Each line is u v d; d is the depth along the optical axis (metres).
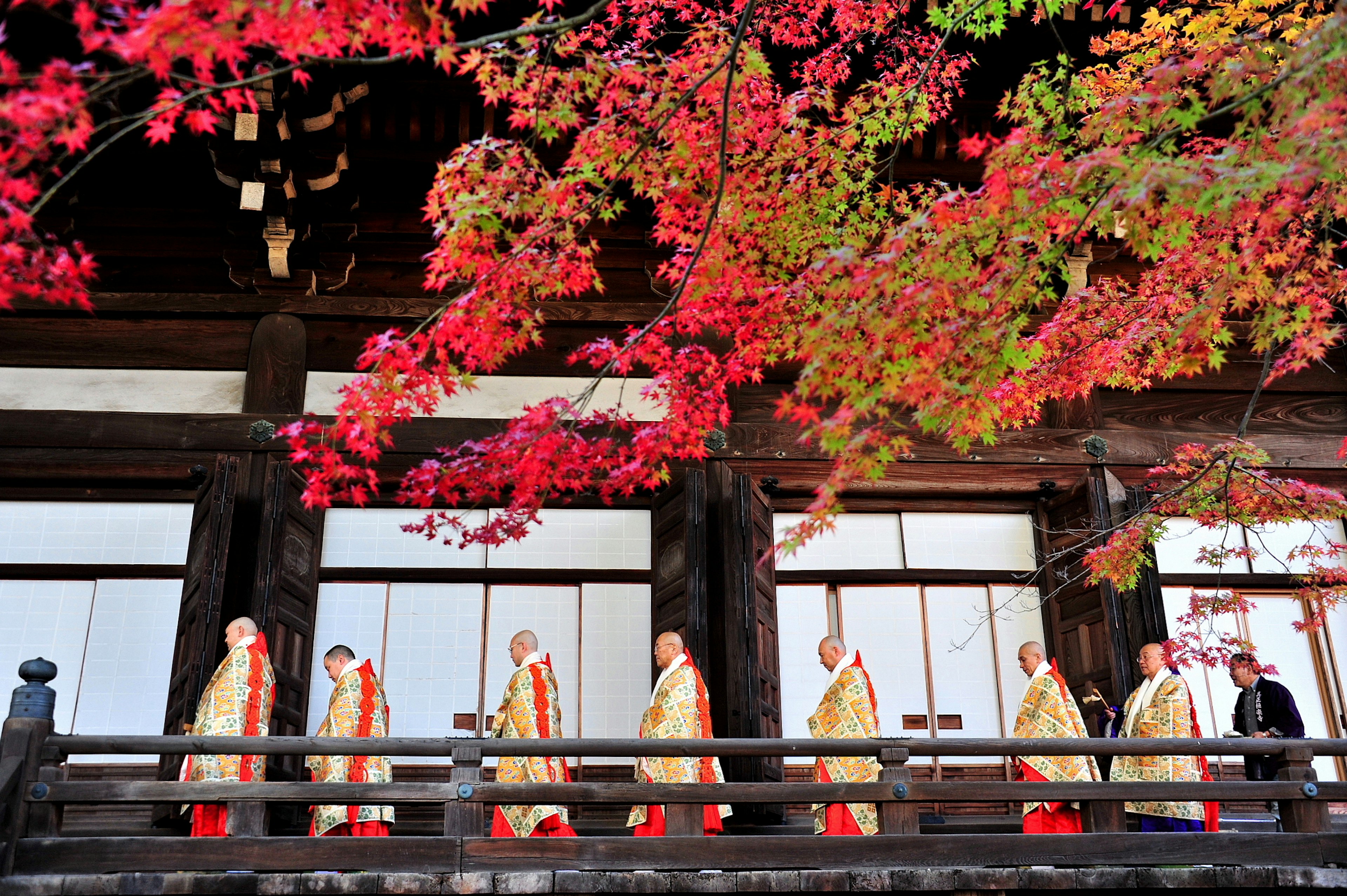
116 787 5.33
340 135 8.48
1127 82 6.11
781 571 8.71
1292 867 5.70
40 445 8.21
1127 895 5.71
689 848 5.59
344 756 5.80
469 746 5.60
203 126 4.11
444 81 8.59
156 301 8.79
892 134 5.73
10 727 5.35
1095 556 7.04
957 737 8.41
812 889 5.46
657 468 8.30
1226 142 4.38
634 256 9.35
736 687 7.77
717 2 8.27
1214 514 6.96
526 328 4.89
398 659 8.16
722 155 4.29
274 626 7.45
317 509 8.37
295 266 8.93
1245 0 5.92
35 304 8.70
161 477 8.25
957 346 3.95
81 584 8.15
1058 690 6.96
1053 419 9.22
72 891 4.98
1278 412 9.52
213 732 6.11
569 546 8.54
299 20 3.43
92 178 9.00
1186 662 7.37
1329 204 4.55
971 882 5.55
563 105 4.65
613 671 8.23
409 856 5.37
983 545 8.93
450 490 4.81
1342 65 3.69
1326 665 8.78
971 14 5.38
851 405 3.84
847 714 6.86
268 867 5.26
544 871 5.38
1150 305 6.23
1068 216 4.04
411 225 9.16
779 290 5.02
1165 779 6.81
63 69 3.47
